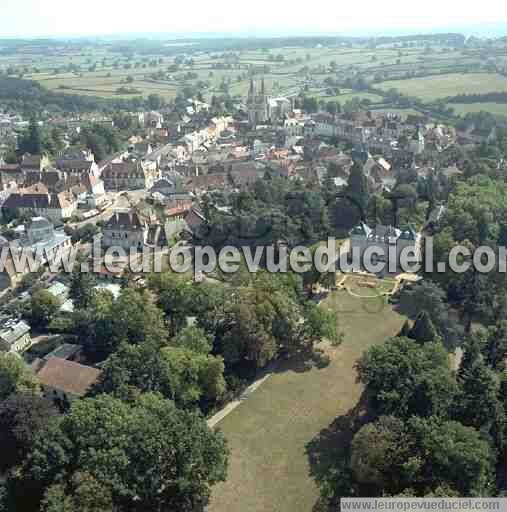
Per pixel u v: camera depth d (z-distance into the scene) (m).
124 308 192.88
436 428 134.50
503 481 141.00
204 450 133.38
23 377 168.88
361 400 175.75
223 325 196.75
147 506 130.25
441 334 198.75
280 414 171.50
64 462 130.50
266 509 138.88
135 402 150.00
